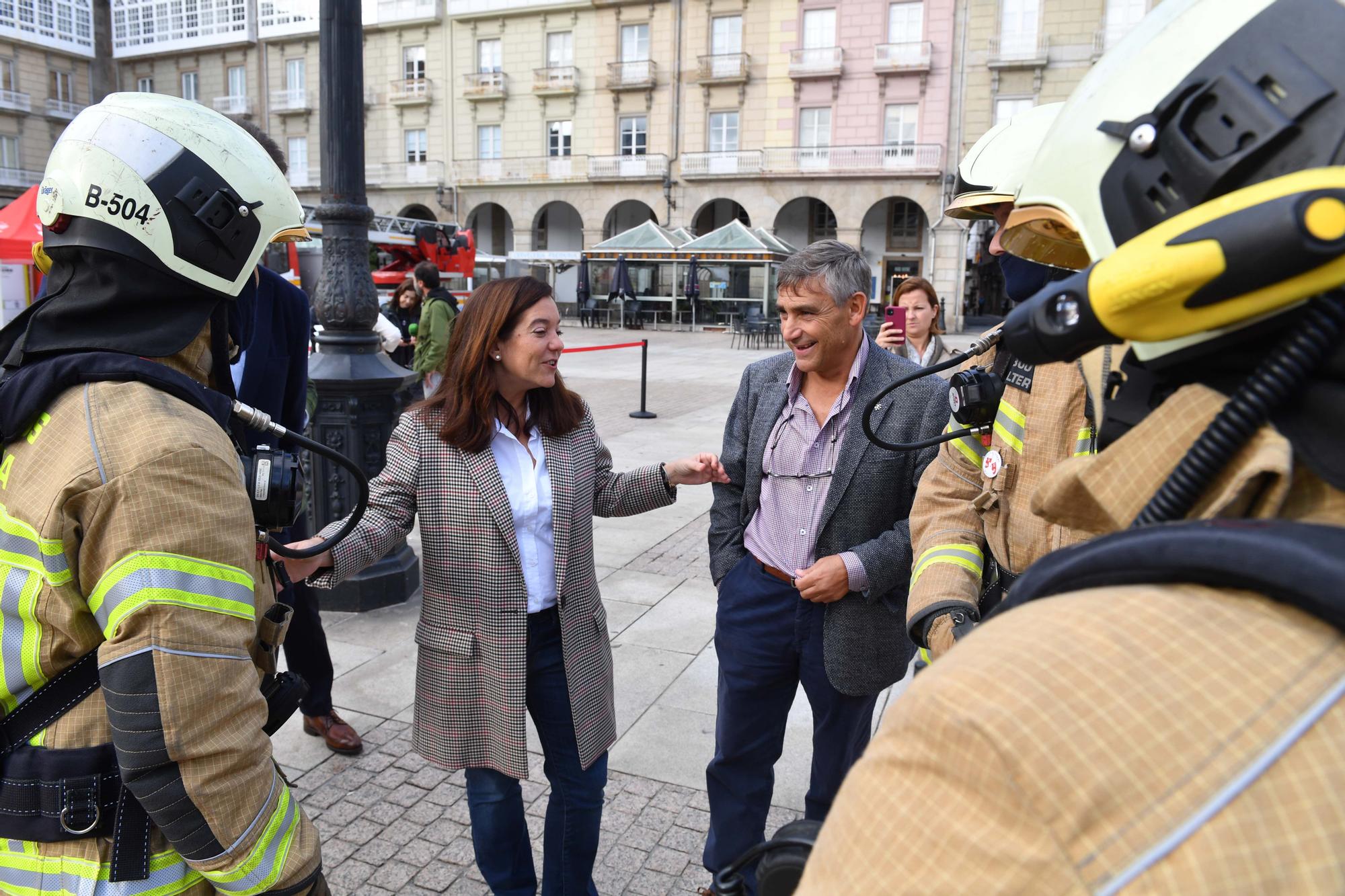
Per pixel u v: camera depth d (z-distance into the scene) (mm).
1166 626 501
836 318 2098
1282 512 562
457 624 2066
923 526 1614
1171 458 613
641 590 4742
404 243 19953
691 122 30438
